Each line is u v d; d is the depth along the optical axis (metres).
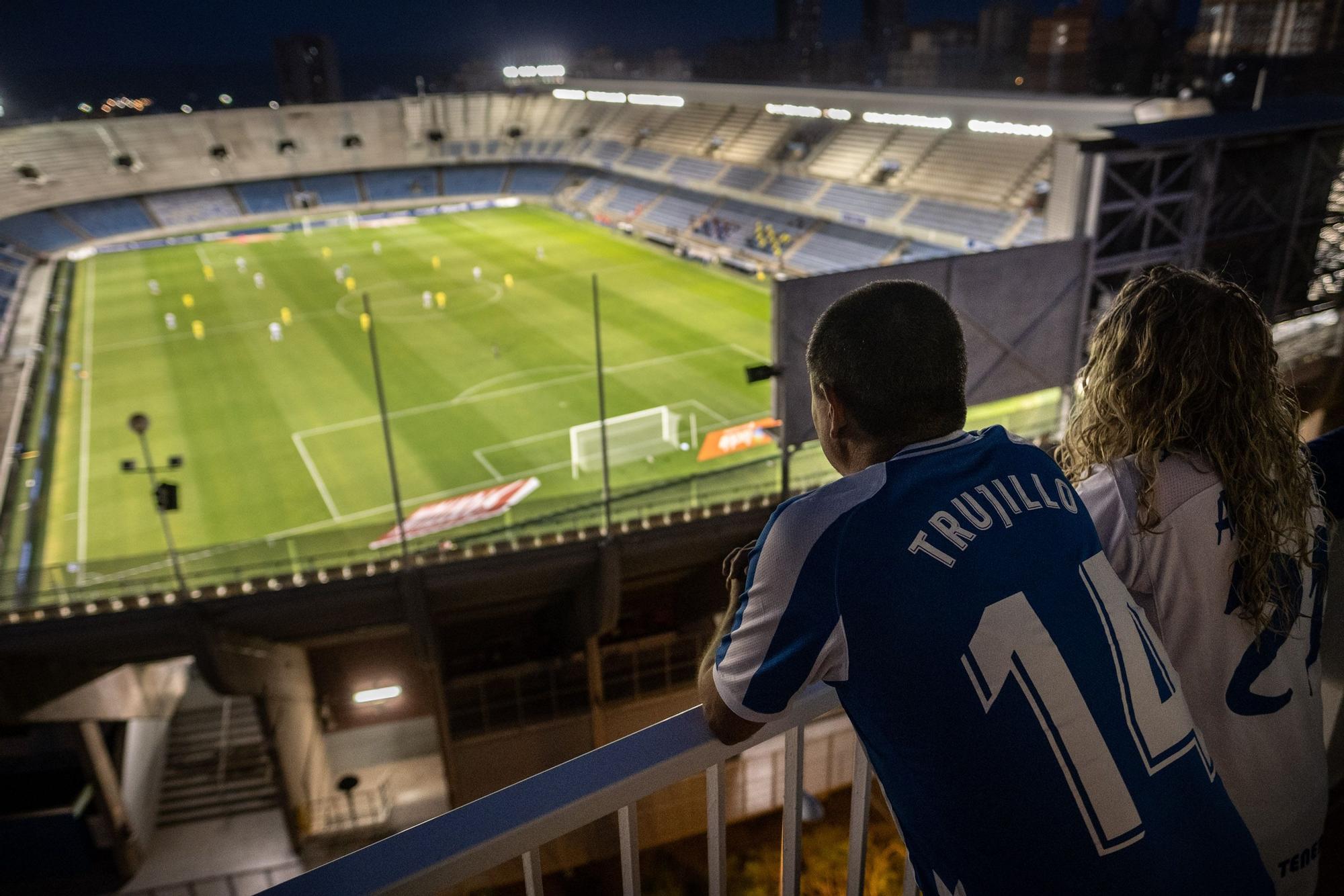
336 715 30.64
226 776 29.22
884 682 1.48
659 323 49.56
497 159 94.19
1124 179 24.12
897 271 22.48
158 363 45.00
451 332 48.69
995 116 57.78
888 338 1.65
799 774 1.77
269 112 89.75
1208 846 1.50
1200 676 1.87
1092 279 24.28
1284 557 1.81
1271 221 26.47
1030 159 56.88
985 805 1.43
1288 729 1.84
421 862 1.34
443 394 40.03
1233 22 127.06
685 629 28.88
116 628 22.30
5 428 37.31
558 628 28.52
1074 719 1.44
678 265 63.12
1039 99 55.00
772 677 1.54
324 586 23.47
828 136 70.75
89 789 25.55
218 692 23.66
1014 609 1.47
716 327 48.50
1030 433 25.98
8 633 22.00
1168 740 1.53
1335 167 26.56
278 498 31.31
